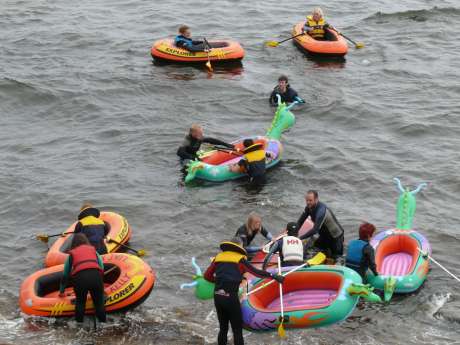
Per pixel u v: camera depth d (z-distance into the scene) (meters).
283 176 20.48
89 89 26.52
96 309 13.70
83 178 20.42
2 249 17.02
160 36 32.38
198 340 13.58
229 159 21.05
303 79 27.73
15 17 34.53
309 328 13.53
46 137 23.16
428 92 26.56
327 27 31.17
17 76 27.28
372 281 15.03
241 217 18.31
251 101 25.80
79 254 13.60
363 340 13.62
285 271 14.48
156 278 15.77
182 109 25.08
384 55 30.31
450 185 20.08
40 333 13.58
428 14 35.50
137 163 21.34
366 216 18.42
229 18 35.09
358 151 22.08
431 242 17.22
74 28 33.06
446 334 13.85
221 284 12.88
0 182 20.14
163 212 18.58
